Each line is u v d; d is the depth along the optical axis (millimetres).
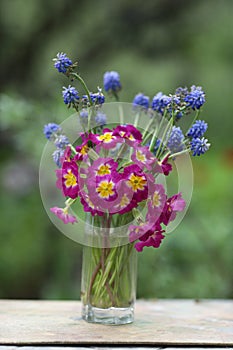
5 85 4516
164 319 1880
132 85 4852
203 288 3188
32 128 3223
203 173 3781
